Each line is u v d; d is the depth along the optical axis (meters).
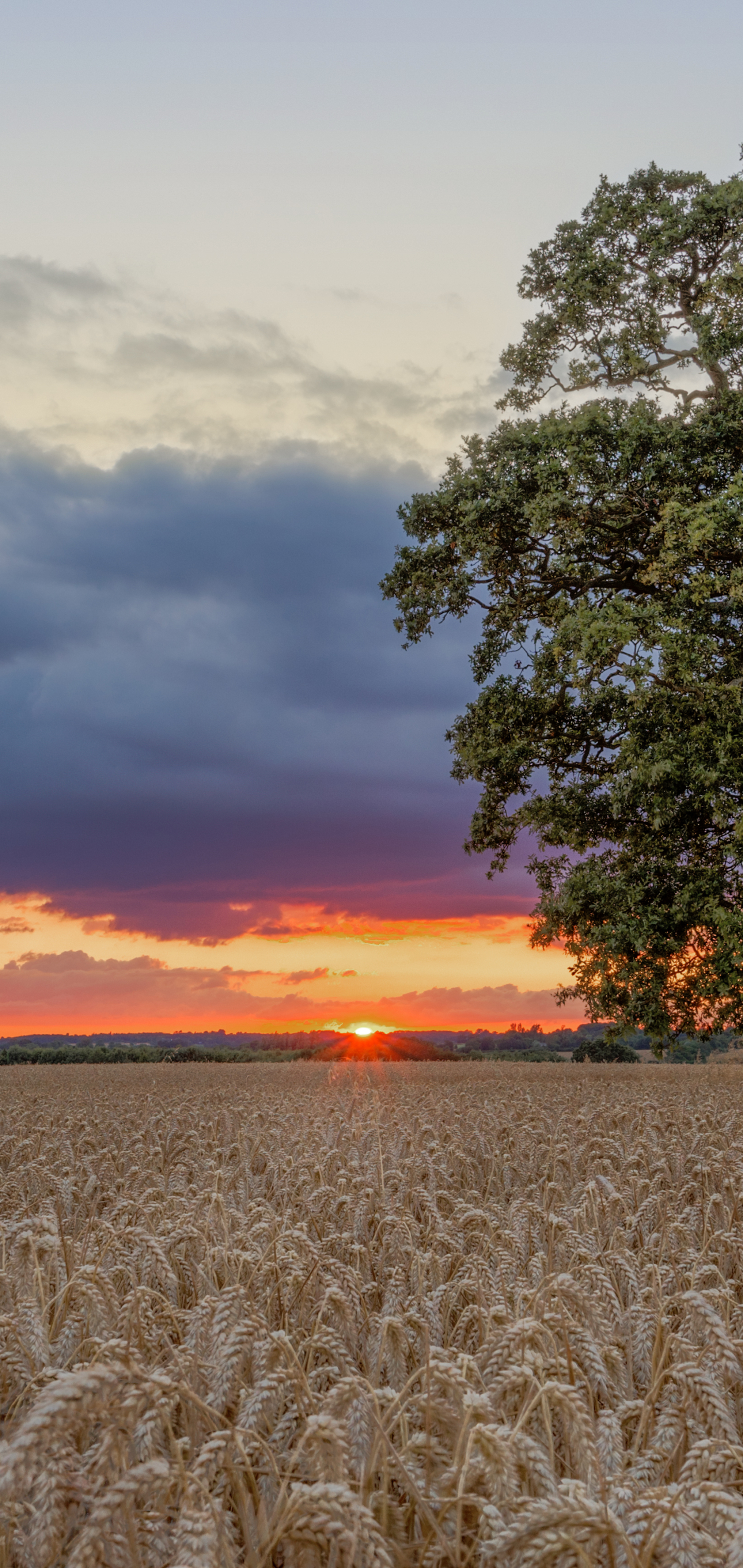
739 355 21.73
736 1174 6.65
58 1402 1.84
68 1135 9.84
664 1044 20.52
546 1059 78.25
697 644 19.31
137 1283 4.28
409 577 23.67
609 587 23.17
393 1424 2.41
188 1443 2.44
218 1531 1.93
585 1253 4.33
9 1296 3.80
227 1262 4.13
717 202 21.83
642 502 20.88
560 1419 2.75
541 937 21.30
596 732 22.41
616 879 20.22
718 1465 2.19
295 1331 3.38
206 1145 8.98
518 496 21.59
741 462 20.94
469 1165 7.69
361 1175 6.61
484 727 23.70
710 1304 3.14
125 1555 1.80
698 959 19.62
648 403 22.62
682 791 19.83
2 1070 50.50
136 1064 56.78
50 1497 1.90
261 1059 71.19
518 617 23.67
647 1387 3.27
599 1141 8.17
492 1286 3.93
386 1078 37.09
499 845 25.23
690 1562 1.83
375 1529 1.83
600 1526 1.77
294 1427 2.50
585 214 23.84
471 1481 2.15
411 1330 3.47
